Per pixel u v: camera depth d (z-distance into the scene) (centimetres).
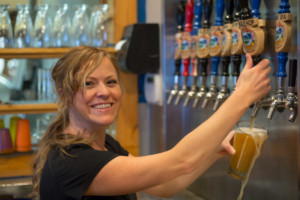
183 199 203
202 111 190
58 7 254
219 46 160
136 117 257
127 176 114
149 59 237
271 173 145
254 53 137
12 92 260
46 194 122
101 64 129
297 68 121
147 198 219
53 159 122
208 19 173
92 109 128
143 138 275
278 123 139
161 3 231
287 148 136
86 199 119
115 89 132
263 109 144
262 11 143
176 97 204
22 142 246
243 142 127
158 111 250
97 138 137
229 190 173
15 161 234
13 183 206
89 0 259
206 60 175
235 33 146
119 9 252
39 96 260
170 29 215
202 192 196
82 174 116
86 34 248
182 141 114
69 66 128
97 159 117
